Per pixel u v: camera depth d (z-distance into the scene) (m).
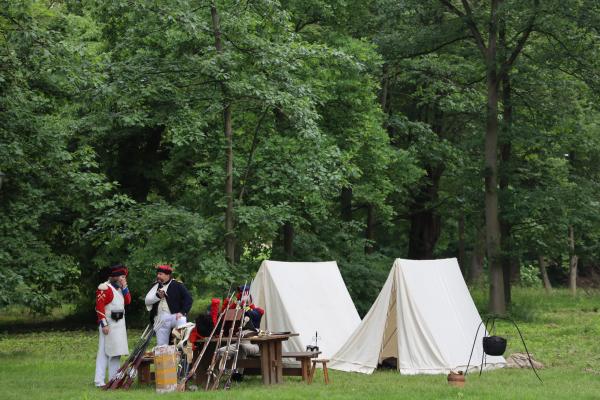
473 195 36.09
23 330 30.31
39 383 15.23
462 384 15.26
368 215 37.31
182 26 21.36
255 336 15.23
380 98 37.25
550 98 35.22
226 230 22.88
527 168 35.94
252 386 14.98
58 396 13.42
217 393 13.65
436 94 37.50
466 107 36.34
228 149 22.94
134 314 31.44
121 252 29.17
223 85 22.19
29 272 20.41
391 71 36.19
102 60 23.05
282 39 23.48
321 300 19.31
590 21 30.52
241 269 22.34
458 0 37.31
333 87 28.95
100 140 29.86
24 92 20.81
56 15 24.67
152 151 31.44
